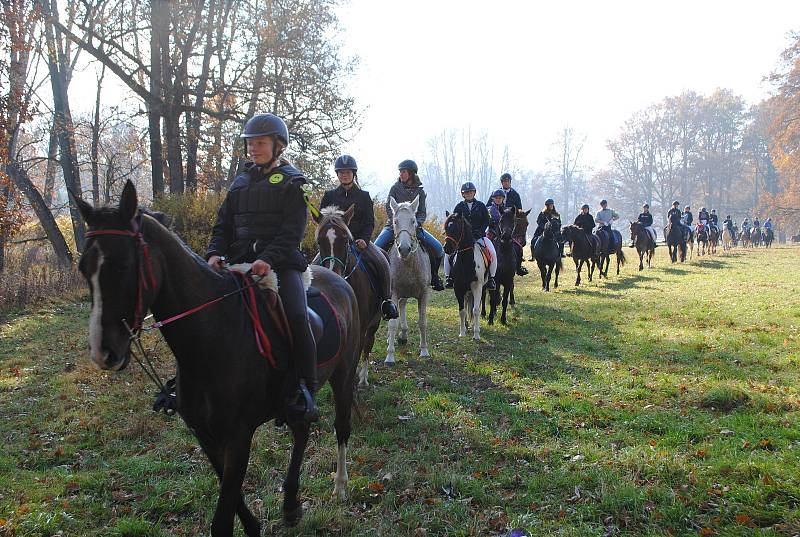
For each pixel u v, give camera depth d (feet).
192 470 17.66
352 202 24.12
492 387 25.86
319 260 22.21
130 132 97.14
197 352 10.86
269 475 17.13
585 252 63.46
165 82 74.59
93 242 9.48
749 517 13.85
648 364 28.43
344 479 15.79
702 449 17.72
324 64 77.82
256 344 11.48
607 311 44.16
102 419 21.95
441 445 19.26
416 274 29.76
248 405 11.34
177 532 14.33
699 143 267.80
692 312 42.09
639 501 14.73
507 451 18.38
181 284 10.64
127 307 9.55
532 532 13.66
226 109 79.25
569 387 25.08
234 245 12.70
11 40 51.13
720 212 267.18
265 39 72.84
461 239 34.53
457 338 35.78
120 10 68.08
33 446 19.61
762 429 19.34
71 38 67.77
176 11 68.28
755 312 40.73
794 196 173.06
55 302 49.90
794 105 145.59
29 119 52.21
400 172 31.09
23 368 29.94
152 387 25.86
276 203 12.32
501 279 39.81
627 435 19.48
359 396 23.99
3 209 51.60
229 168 81.76
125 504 15.69
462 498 15.60
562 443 19.24
